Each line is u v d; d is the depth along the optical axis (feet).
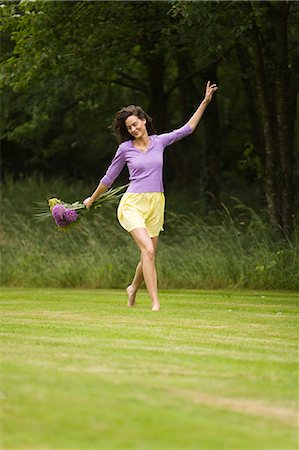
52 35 74.38
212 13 66.18
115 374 25.72
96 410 21.35
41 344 31.86
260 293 60.59
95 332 35.94
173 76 118.73
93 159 137.59
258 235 72.02
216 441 19.03
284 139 73.51
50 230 87.51
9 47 90.07
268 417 21.21
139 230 45.88
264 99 74.08
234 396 23.30
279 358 29.48
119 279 70.44
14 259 77.30
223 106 129.29
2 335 34.81
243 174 125.90
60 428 19.79
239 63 91.35
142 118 46.24
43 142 121.39
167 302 52.01
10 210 98.32
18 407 21.49
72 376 25.23
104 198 48.24
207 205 94.12
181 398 22.88
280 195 74.02
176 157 127.24
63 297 57.31
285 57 72.79
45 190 108.68
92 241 74.74
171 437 19.26
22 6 71.56
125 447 18.47
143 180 46.24
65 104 98.99
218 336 35.22
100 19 75.41
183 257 70.69
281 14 71.67
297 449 18.65
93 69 79.41
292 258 66.13
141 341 33.12
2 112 97.60
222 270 66.95
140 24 77.10
